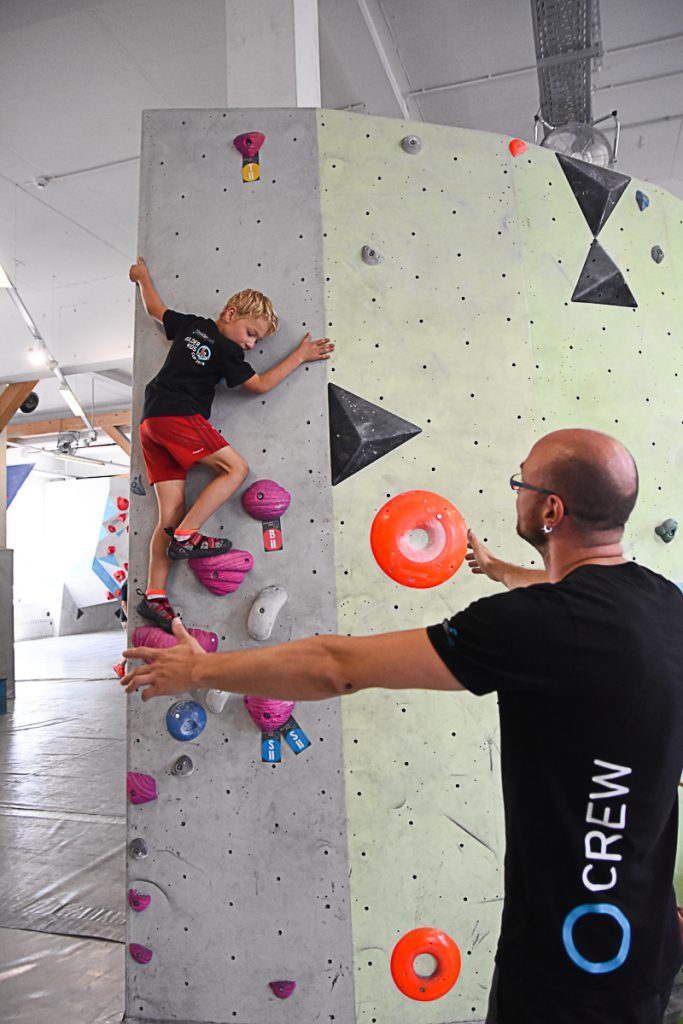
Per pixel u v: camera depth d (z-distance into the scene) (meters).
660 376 2.29
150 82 4.14
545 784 0.90
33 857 3.10
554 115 3.89
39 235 5.77
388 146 2.11
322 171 2.08
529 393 2.11
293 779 1.93
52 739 5.27
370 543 1.98
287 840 1.92
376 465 2.01
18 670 9.49
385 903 1.90
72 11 3.59
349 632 1.96
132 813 1.99
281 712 1.91
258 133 2.09
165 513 1.92
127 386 10.10
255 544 2.00
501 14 3.72
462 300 2.10
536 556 2.05
